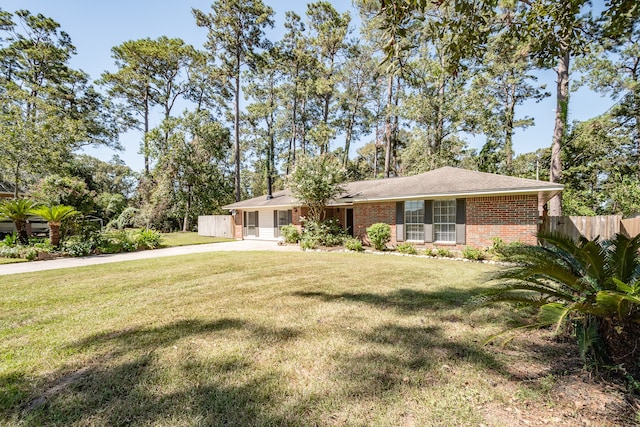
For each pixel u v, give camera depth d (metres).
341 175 15.45
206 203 27.77
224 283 6.78
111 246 13.84
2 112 17.77
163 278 7.44
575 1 4.50
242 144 34.38
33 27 26.25
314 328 4.06
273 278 7.25
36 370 3.03
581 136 17.56
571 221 10.42
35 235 18.34
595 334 2.81
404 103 21.92
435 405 2.41
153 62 29.22
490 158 22.08
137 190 28.75
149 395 2.58
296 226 16.97
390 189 13.58
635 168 17.58
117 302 5.40
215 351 3.39
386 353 3.31
